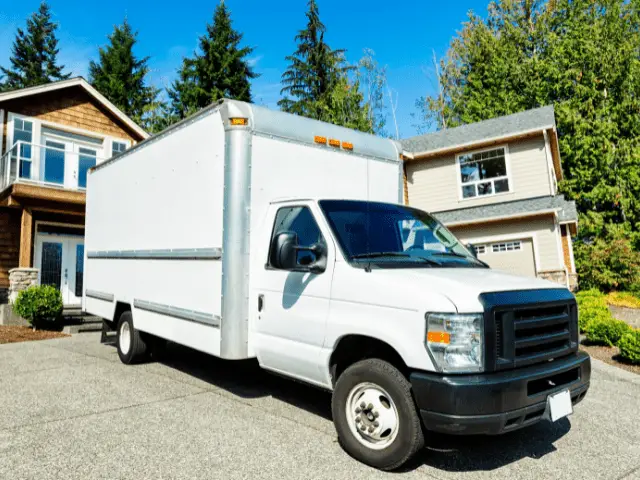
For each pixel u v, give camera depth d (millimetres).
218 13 33312
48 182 14305
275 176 5031
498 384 3115
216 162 5035
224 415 4785
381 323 3590
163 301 5930
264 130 4965
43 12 45500
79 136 16703
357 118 27156
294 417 4750
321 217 4344
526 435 4410
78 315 12539
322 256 4191
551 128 16469
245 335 4738
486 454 3943
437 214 18297
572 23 25500
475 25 31922
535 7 30172
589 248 17375
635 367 7555
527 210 15742
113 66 37000
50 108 15914
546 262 15773
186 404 5168
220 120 5004
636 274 15930
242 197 4773
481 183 18250
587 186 20391
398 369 3676
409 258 4293
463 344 3207
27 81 42812
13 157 13844
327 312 4020
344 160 5680
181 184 5672
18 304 10953
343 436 3824
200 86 32281
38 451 3852
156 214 6203
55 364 7254
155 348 7191
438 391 3154
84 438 4145
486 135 18078
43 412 4863
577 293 15406
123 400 5301
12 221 14328
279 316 4457
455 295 3328
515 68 25844
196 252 5289
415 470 3604
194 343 5262
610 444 4203
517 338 3420
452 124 32094
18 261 14352
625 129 21453
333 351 3945
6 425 4469
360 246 4219
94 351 8438
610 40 22766
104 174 7930
